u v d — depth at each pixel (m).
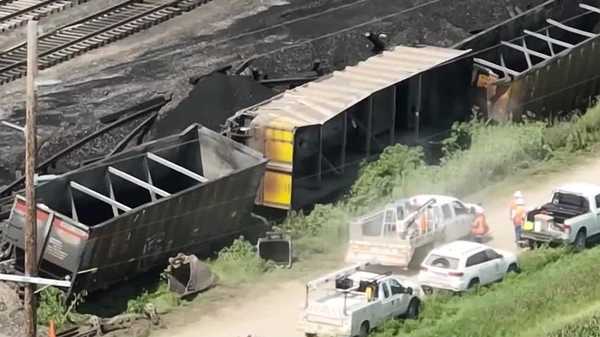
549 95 162.00
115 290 121.75
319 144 141.25
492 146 149.25
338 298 111.62
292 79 159.62
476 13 187.62
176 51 176.38
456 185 142.75
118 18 182.62
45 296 115.12
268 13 188.62
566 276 118.19
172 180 135.38
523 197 141.00
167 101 154.62
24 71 168.38
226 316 117.50
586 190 130.62
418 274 122.06
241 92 154.12
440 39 180.50
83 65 171.50
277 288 123.50
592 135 158.50
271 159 137.12
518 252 128.50
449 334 107.19
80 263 116.25
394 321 111.44
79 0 187.62
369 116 148.12
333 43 176.38
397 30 182.00
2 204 132.38
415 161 144.25
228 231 130.88
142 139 148.25
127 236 119.62
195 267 121.94
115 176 129.25
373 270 123.88
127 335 113.19
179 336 113.44
